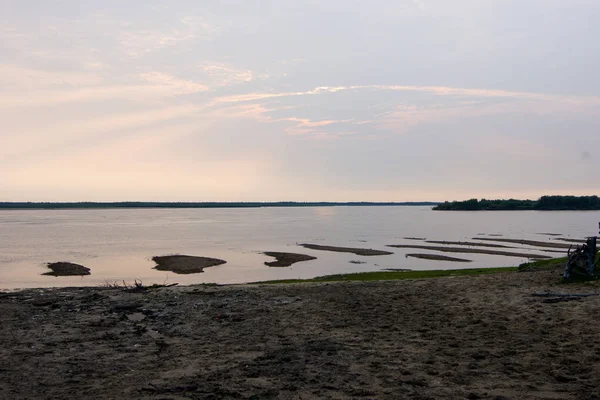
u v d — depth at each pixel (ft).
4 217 533.55
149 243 209.26
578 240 220.23
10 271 124.06
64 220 449.48
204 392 26.32
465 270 98.53
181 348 36.55
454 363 30.48
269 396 25.54
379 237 248.32
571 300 46.16
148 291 68.69
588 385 25.67
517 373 28.19
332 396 25.32
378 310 49.19
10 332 42.45
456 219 488.44
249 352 34.91
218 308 53.42
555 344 33.60
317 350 34.81
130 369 31.04
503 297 50.67
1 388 27.37
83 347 37.04
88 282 107.76
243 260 148.97
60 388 27.35
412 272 99.86
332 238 242.78
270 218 545.85
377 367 30.22
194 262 142.92
